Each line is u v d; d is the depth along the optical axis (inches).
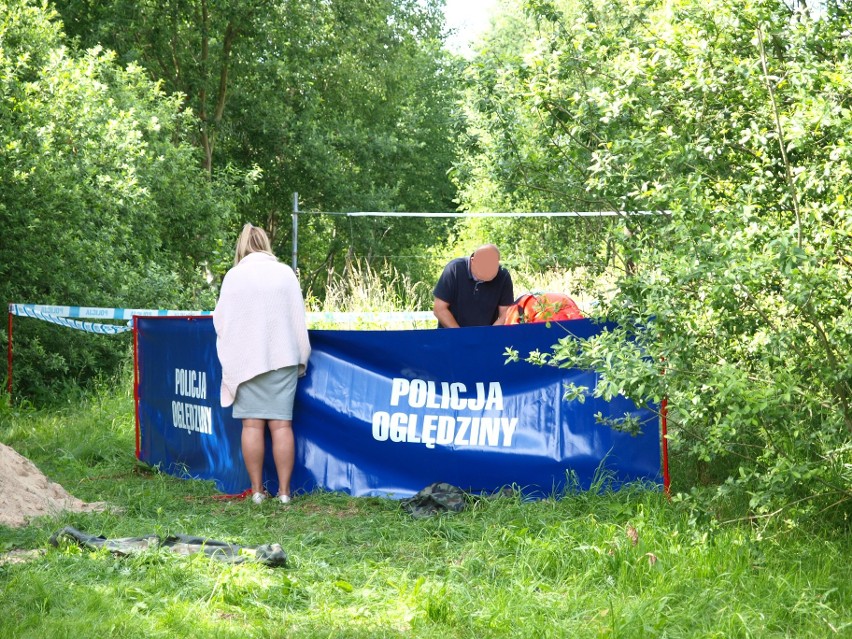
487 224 894.4
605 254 237.9
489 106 270.2
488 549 195.6
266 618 155.4
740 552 175.8
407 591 167.2
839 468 179.9
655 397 186.2
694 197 182.5
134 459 321.1
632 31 254.4
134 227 595.8
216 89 1143.0
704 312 192.5
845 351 181.8
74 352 477.4
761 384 182.2
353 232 1314.0
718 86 209.9
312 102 1214.3
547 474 246.7
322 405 268.4
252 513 242.2
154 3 1028.5
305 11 1140.5
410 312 592.1
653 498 221.6
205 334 287.9
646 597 159.3
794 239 179.5
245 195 863.1
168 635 144.9
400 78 1315.2
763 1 203.0
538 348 250.2
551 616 154.9
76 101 523.2
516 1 267.9
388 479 260.8
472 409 255.6
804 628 149.8
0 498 229.1
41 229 465.4
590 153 256.1
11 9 530.9
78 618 150.9
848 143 178.4
